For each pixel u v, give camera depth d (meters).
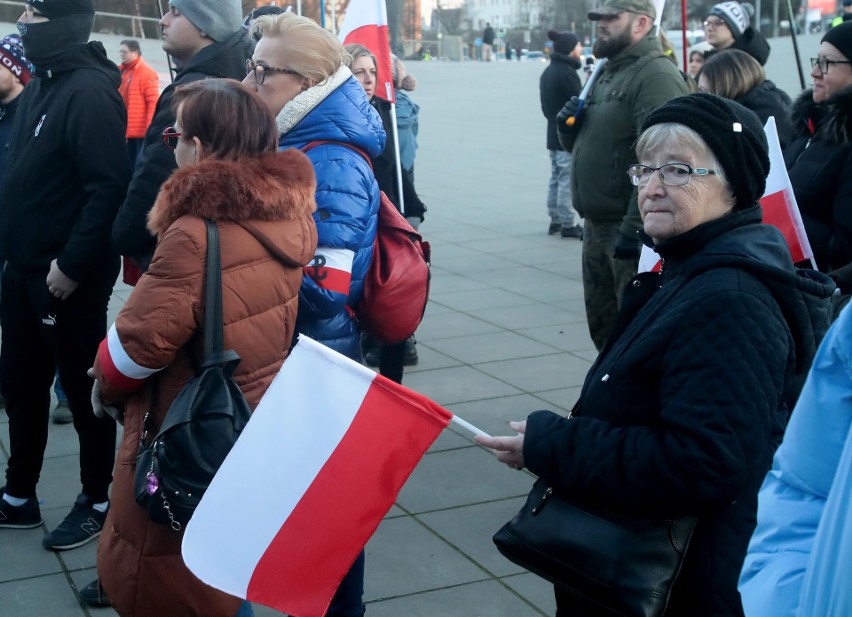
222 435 2.36
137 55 10.19
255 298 2.50
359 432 2.33
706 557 2.09
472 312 7.34
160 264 2.43
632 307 2.31
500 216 11.30
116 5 20.73
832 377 1.52
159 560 2.49
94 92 3.75
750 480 2.04
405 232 3.37
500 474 4.59
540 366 6.09
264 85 3.04
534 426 2.21
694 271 2.14
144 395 2.54
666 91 4.64
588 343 6.54
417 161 16.03
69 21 3.77
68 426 5.23
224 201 2.45
